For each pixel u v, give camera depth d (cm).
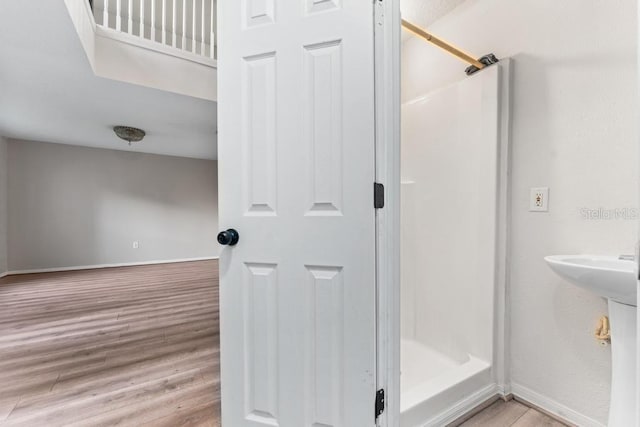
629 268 103
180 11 339
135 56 246
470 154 165
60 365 182
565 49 133
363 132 98
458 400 138
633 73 115
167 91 262
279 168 107
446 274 179
